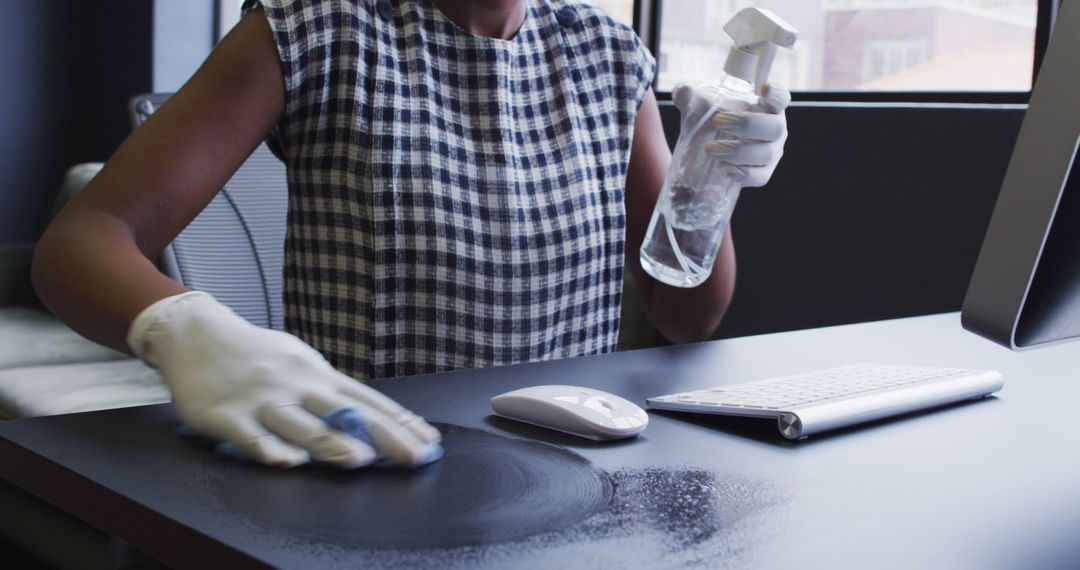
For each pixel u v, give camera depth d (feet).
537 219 3.40
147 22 11.40
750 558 1.40
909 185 7.16
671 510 1.59
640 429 2.02
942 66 7.51
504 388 2.44
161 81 11.50
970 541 1.51
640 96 3.74
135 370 7.37
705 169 2.68
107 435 1.91
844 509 1.62
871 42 7.89
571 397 2.08
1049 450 2.02
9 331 8.16
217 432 1.82
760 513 1.59
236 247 5.11
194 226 4.99
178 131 2.78
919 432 2.14
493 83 3.41
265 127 3.04
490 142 3.37
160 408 2.12
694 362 2.84
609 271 3.65
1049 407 2.41
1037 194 1.64
